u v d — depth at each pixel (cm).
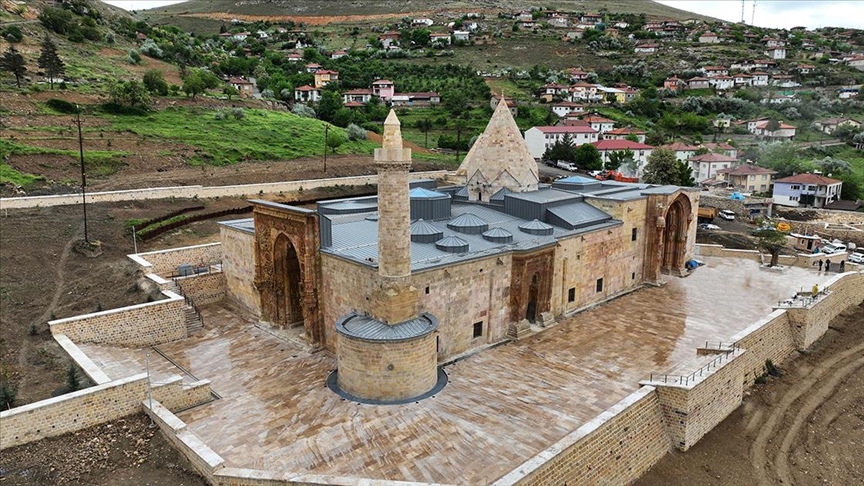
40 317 4044
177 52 16125
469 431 2889
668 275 6038
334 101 14950
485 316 4066
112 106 10069
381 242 3297
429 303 3641
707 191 11856
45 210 5991
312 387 3416
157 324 4166
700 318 4659
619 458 2928
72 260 5034
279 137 11088
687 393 3206
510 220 4966
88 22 14962
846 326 5403
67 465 2572
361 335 3228
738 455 3303
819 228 9788
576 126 14725
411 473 2533
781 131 15838
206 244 5775
